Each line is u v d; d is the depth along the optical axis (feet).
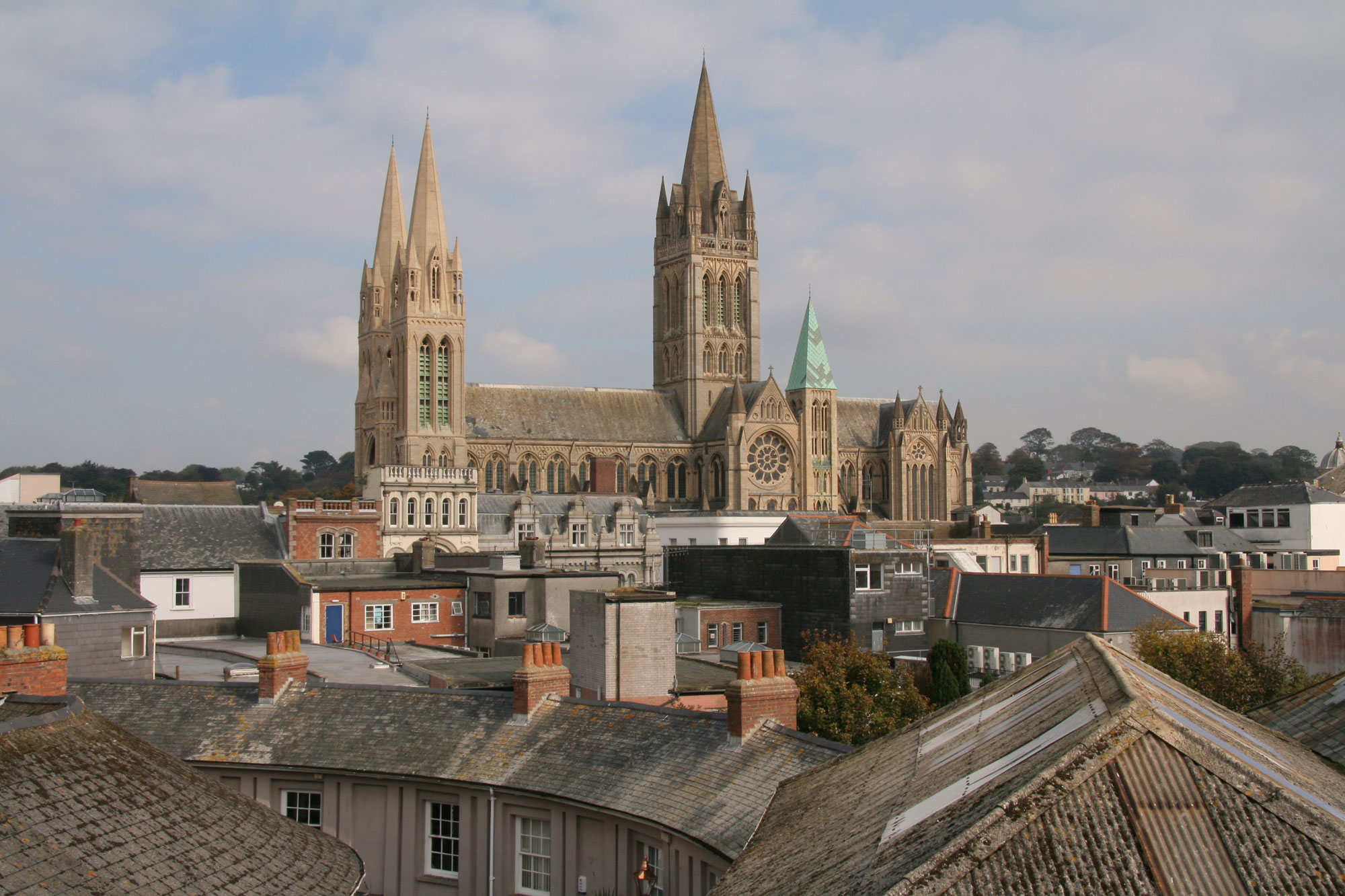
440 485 574.15
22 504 346.74
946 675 308.19
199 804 105.19
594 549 576.61
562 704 153.69
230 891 94.22
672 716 143.23
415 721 157.99
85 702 167.53
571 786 138.62
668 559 469.98
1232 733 86.48
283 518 425.28
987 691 109.50
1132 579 484.74
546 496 621.31
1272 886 65.21
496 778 144.46
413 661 271.28
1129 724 72.38
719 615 395.34
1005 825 66.44
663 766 135.03
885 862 70.64
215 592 363.56
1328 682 121.39
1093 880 64.44
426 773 148.46
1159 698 83.76
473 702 159.43
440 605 343.46
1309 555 577.84
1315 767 92.07
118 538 294.25
